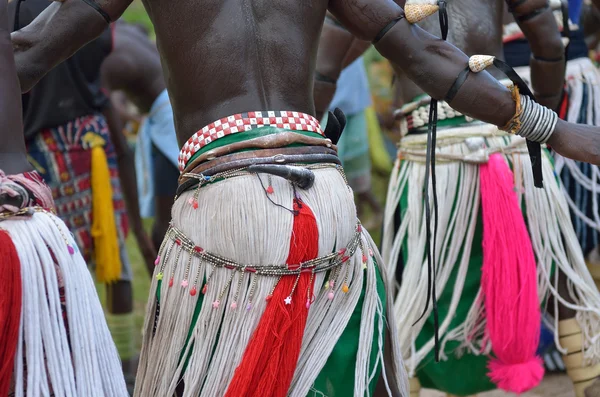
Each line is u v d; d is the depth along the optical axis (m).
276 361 5.75
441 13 6.14
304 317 5.87
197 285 5.98
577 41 10.27
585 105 10.16
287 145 5.98
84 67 11.02
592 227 10.09
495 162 8.16
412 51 6.17
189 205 6.07
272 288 5.85
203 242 5.95
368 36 6.26
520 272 7.97
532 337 7.97
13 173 5.58
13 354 5.29
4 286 5.24
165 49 6.15
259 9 6.11
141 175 13.61
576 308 8.27
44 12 6.17
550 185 8.37
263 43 6.07
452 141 8.32
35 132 10.86
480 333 8.37
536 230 8.25
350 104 16.39
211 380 5.86
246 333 5.84
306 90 6.23
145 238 13.18
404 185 8.74
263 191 5.82
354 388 6.07
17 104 5.66
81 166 11.13
